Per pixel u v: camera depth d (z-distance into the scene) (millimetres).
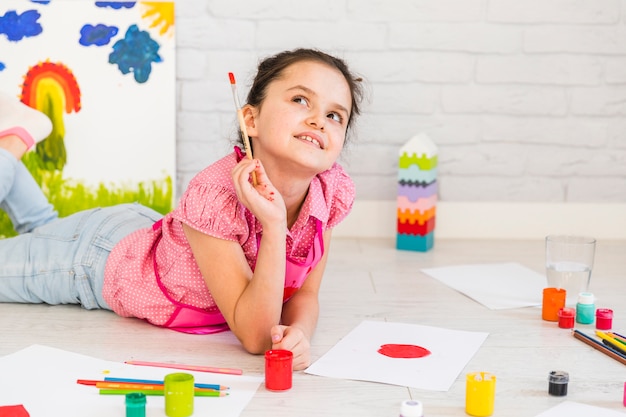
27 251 1896
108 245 1826
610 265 2344
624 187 2678
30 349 1548
